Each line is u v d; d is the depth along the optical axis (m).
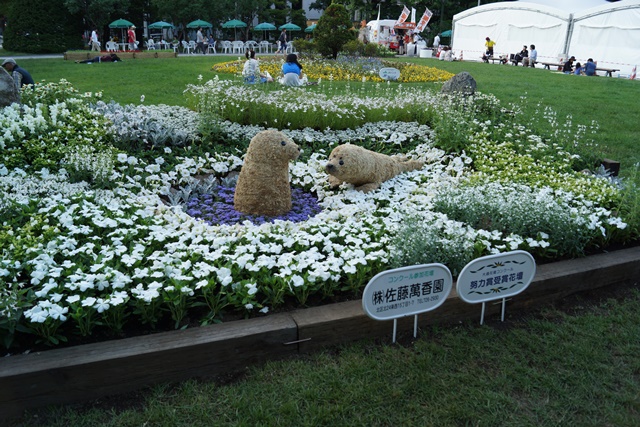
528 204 5.05
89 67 17.92
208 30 39.66
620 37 21.28
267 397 3.10
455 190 5.71
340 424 2.92
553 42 24.25
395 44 32.91
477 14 28.30
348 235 4.61
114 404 3.04
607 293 4.55
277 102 8.80
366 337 3.69
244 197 5.39
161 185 6.11
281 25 43.12
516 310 4.22
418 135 8.69
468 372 3.38
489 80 16.88
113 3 32.28
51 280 3.49
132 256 4.03
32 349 3.20
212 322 3.54
